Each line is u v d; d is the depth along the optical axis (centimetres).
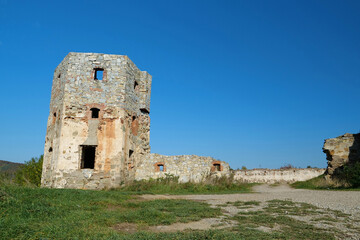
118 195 1301
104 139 1961
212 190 1930
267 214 958
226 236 645
